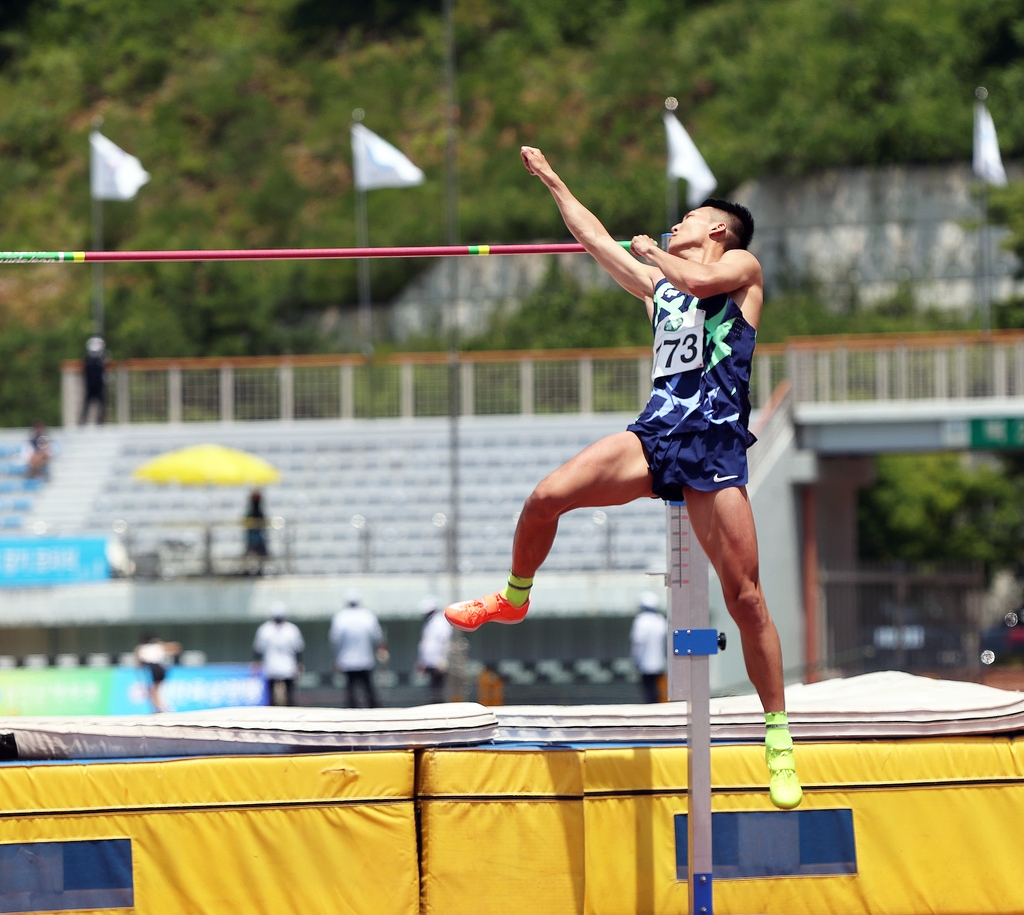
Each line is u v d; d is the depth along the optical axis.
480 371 97.94
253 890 21.08
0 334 168.25
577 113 180.50
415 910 21.28
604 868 21.41
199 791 21.17
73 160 190.12
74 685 69.38
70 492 95.38
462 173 176.25
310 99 193.00
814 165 159.25
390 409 100.06
